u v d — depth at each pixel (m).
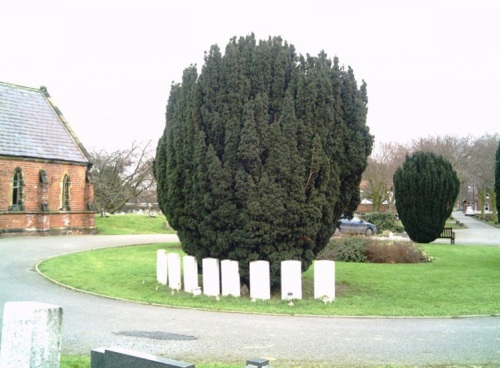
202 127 12.39
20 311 4.75
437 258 22.36
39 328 4.74
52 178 35.53
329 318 10.27
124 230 40.34
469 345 8.19
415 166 29.05
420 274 17.11
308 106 12.23
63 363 6.65
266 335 8.77
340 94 13.25
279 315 10.49
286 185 11.92
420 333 9.04
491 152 57.88
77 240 30.77
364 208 76.69
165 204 13.74
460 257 22.75
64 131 38.34
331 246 22.11
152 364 4.81
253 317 10.30
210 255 13.09
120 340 8.41
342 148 13.07
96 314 10.55
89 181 37.81
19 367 4.70
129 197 53.81
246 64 12.37
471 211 82.81
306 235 12.22
